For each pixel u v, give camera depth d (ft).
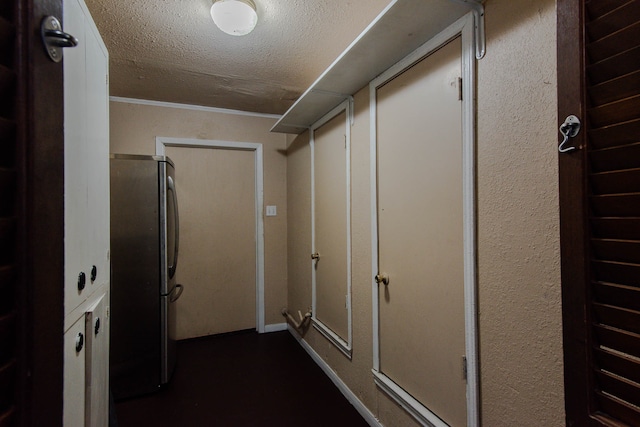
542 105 2.79
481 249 3.42
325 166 7.41
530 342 2.93
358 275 6.05
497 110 3.21
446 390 3.93
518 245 3.03
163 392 6.89
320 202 7.72
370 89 5.49
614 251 1.92
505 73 3.13
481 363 3.44
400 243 4.81
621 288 1.88
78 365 2.78
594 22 1.97
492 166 3.28
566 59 2.10
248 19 4.59
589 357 2.02
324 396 6.69
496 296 3.26
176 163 9.45
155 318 6.87
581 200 2.04
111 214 6.52
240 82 7.57
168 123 9.06
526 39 2.92
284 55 6.22
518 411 3.05
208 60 6.41
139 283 6.74
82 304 2.91
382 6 4.72
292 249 9.91
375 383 5.50
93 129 3.29
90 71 3.18
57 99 1.90
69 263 2.56
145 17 4.93
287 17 4.99
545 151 2.77
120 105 8.57
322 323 7.73
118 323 6.57
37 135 1.68
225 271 10.05
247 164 10.28
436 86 4.02
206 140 9.48
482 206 3.40
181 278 9.54
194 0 4.55
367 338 5.80
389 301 5.11
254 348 9.09
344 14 4.91
